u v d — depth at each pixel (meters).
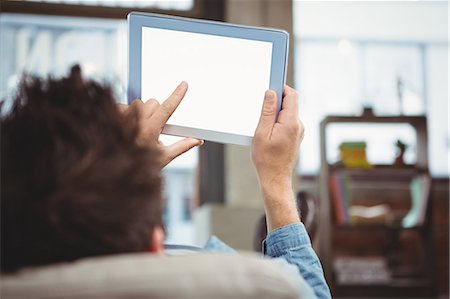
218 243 0.82
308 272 0.80
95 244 0.57
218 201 4.45
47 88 0.63
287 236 0.83
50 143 0.57
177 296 0.51
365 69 5.95
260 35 1.03
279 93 1.00
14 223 0.56
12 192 0.56
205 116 1.04
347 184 4.54
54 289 0.51
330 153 5.77
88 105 0.61
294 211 0.86
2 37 5.33
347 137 5.80
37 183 0.56
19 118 0.59
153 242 0.60
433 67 5.95
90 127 0.59
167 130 1.05
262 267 0.54
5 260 0.57
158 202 0.60
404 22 5.95
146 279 0.51
